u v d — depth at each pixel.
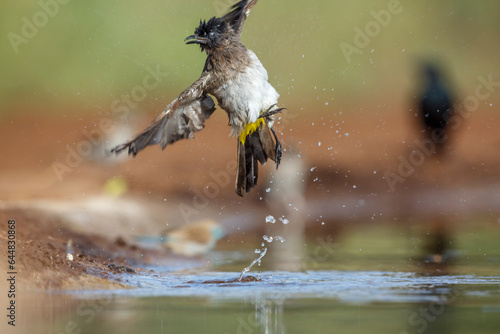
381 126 22.41
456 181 18.02
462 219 14.63
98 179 16.94
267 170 16.08
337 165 19.02
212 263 10.30
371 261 10.17
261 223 14.62
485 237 12.45
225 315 6.48
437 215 15.22
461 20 27.89
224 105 8.27
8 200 14.19
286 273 9.15
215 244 12.27
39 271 8.07
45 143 19.84
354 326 6.00
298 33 23.84
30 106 22.80
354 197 16.86
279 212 15.66
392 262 10.02
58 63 23.53
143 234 12.91
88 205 12.88
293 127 22.16
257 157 8.52
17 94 23.23
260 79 8.29
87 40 23.45
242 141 8.45
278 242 12.45
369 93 24.31
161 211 14.66
